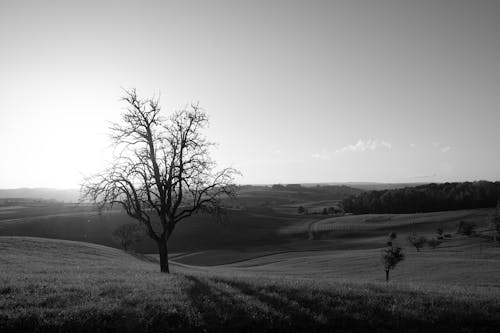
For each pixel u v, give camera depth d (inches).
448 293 823.1
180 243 5098.4
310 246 4950.8
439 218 5876.0
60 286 730.2
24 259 1567.4
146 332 532.4
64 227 4921.3
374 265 2987.2
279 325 575.5
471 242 4419.3
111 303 614.2
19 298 621.0
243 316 589.3
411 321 620.4
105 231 4847.4
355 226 5866.1
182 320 569.3
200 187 1123.3
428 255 3469.5
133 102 1055.6
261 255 4424.2
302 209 7810.0
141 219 1100.5
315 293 740.0
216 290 735.7
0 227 4845.0
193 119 1067.9
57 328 525.7
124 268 1298.0
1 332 511.8
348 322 606.5
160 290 721.6
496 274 2368.4
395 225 5753.0
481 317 641.6
